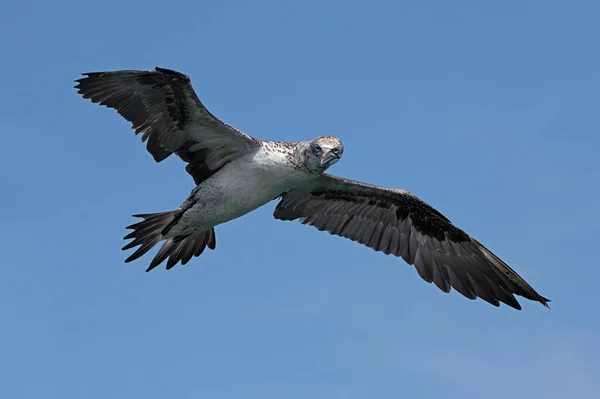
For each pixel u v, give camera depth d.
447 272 18.44
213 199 16.02
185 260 17.22
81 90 15.08
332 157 15.53
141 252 16.19
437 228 18.34
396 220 18.48
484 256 18.17
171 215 16.11
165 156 16.05
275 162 15.80
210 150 16.08
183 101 15.16
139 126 15.59
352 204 18.30
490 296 18.09
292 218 18.34
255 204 16.23
